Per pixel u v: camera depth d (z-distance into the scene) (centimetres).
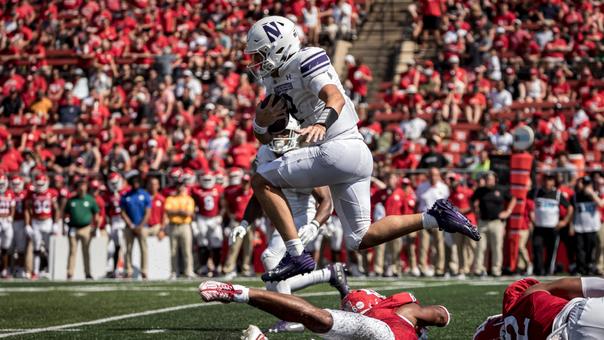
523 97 3622
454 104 3509
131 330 1430
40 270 3036
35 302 1922
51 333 1402
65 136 3847
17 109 4072
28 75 4278
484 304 1753
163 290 2231
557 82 3638
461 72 3669
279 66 1163
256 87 3869
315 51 1147
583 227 2733
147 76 4194
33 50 4466
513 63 3753
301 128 1195
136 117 3853
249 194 2847
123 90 4078
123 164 3262
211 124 3475
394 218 1177
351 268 2880
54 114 4028
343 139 1148
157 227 2870
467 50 3881
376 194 2852
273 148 1256
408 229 1172
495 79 3675
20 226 3017
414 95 3650
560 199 2739
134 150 3497
